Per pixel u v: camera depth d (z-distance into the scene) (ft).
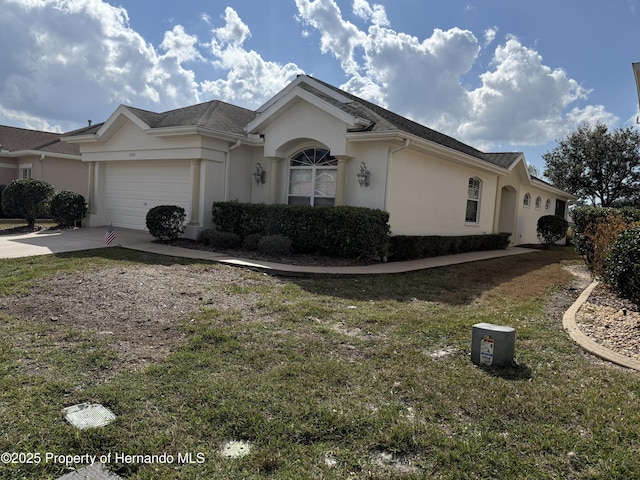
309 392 12.07
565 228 65.31
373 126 38.47
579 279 33.88
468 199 54.70
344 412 11.01
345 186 40.81
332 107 38.42
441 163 47.42
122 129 51.06
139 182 51.75
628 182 94.84
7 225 59.31
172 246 40.29
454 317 20.18
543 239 68.80
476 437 10.02
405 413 11.13
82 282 24.34
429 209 45.93
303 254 37.81
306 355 14.89
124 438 9.68
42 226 56.54
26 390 11.61
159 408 11.01
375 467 8.96
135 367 13.53
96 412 10.73
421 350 15.79
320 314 20.24
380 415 10.91
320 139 40.55
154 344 15.66
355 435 10.07
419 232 44.50
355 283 28.45
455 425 10.59
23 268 28.60
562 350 15.90
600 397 11.96
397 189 40.19
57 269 28.04
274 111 42.39
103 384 12.23
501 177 61.00
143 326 17.58
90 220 55.36
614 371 13.93
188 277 27.12
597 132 95.35
